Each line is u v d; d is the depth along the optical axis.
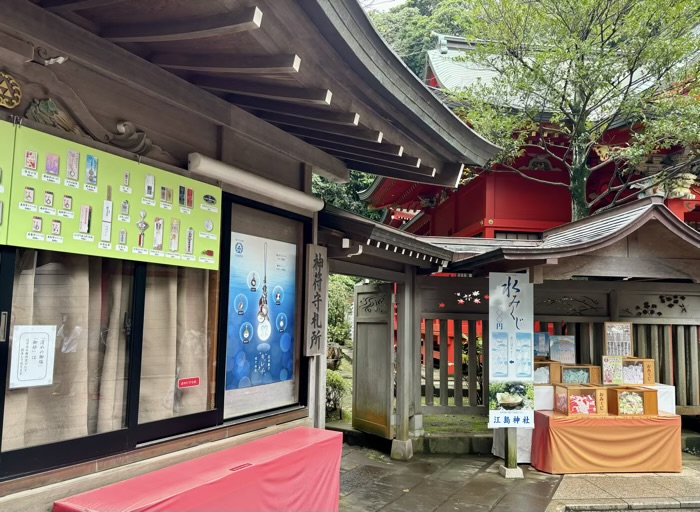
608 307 7.54
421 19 24.05
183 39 2.48
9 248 2.29
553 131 11.77
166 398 3.19
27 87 2.40
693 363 7.67
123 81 2.76
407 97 3.44
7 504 2.23
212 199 3.41
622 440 6.27
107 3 2.27
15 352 2.36
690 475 6.24
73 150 2.54
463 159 4.58
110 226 2.71
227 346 3.70
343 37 2.60
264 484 3.12
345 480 5.85
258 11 2.11
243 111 3.65
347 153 4.69
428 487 5.66
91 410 2.75
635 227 6.15
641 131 10.89
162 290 3.19
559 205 13.23
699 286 7.64
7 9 2.18
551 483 5.86
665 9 9.04
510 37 10.60
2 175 2.24
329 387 8.52
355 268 6.01
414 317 7.30
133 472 2.82
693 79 9.69
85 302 2.70
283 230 4.35
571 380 6.84
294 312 4.45
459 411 7.37
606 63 9.51
